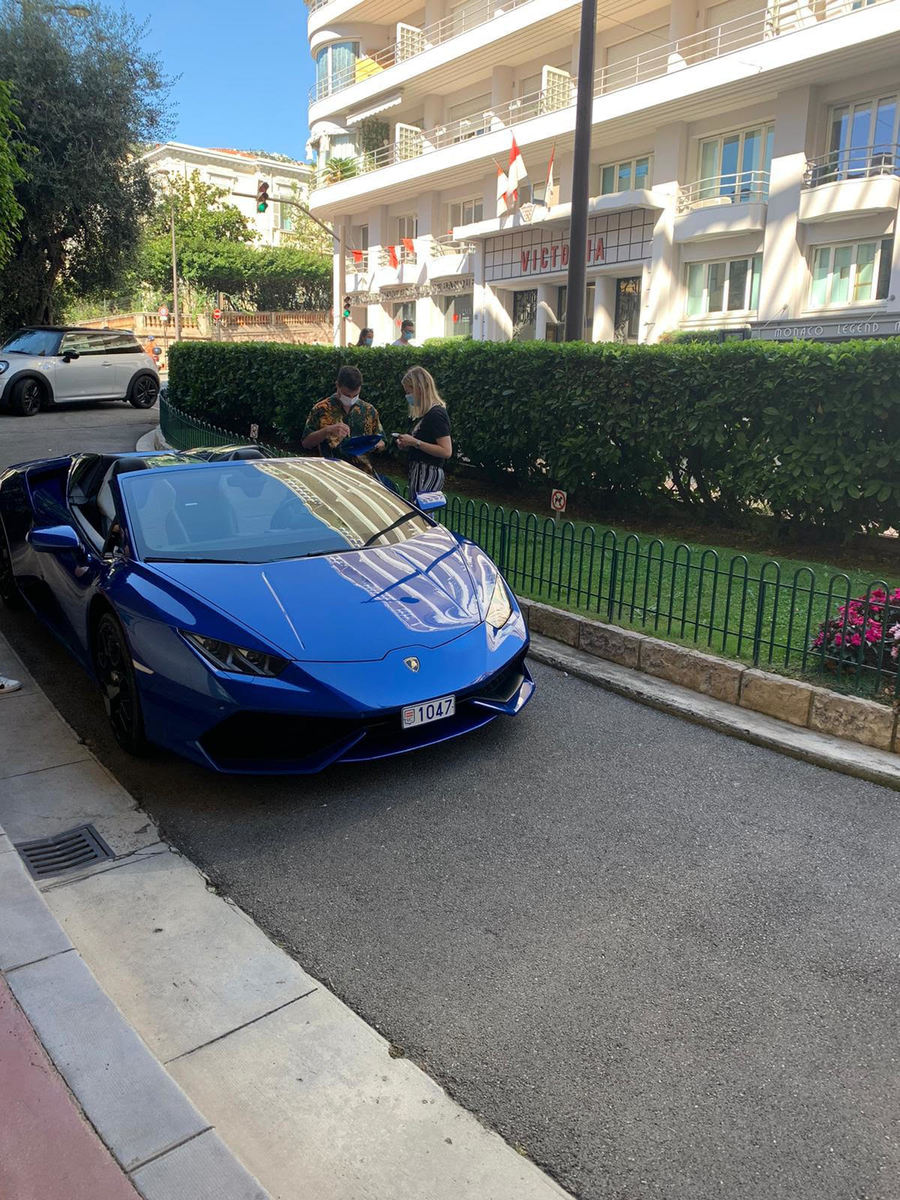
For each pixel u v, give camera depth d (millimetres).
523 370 9281
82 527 5004
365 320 37906
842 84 20578
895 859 3377
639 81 25594
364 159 35719
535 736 4461
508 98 30547
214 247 50656
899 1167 2080
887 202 19297
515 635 4293
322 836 3535
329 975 2748
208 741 3689
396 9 35562
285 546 4492
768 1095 2285
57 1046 2383
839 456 7004
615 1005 2607
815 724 4418
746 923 2986
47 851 3422
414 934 2938
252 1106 2264
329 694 3568
